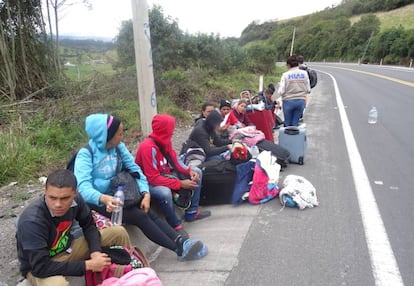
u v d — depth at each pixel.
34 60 9.44
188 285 2.87
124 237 2.81
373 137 7.44
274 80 21.17
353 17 87.62
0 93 8.39
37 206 2.34
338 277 2.84
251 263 3.10
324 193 4.55
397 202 4.20
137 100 9.41
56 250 2.49
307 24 93.75
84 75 10.82
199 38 17.53
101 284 2.47
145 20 5.81
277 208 4.20
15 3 9.14
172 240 3.25
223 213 4.21
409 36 45.16
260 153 4.89
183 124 8.91
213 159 4.70
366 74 28.27
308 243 3.37
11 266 2.97
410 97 13.42
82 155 3.06
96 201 2.94
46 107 7.65
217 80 15.69
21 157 5.46
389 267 2.95
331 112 10.88
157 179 3.60
